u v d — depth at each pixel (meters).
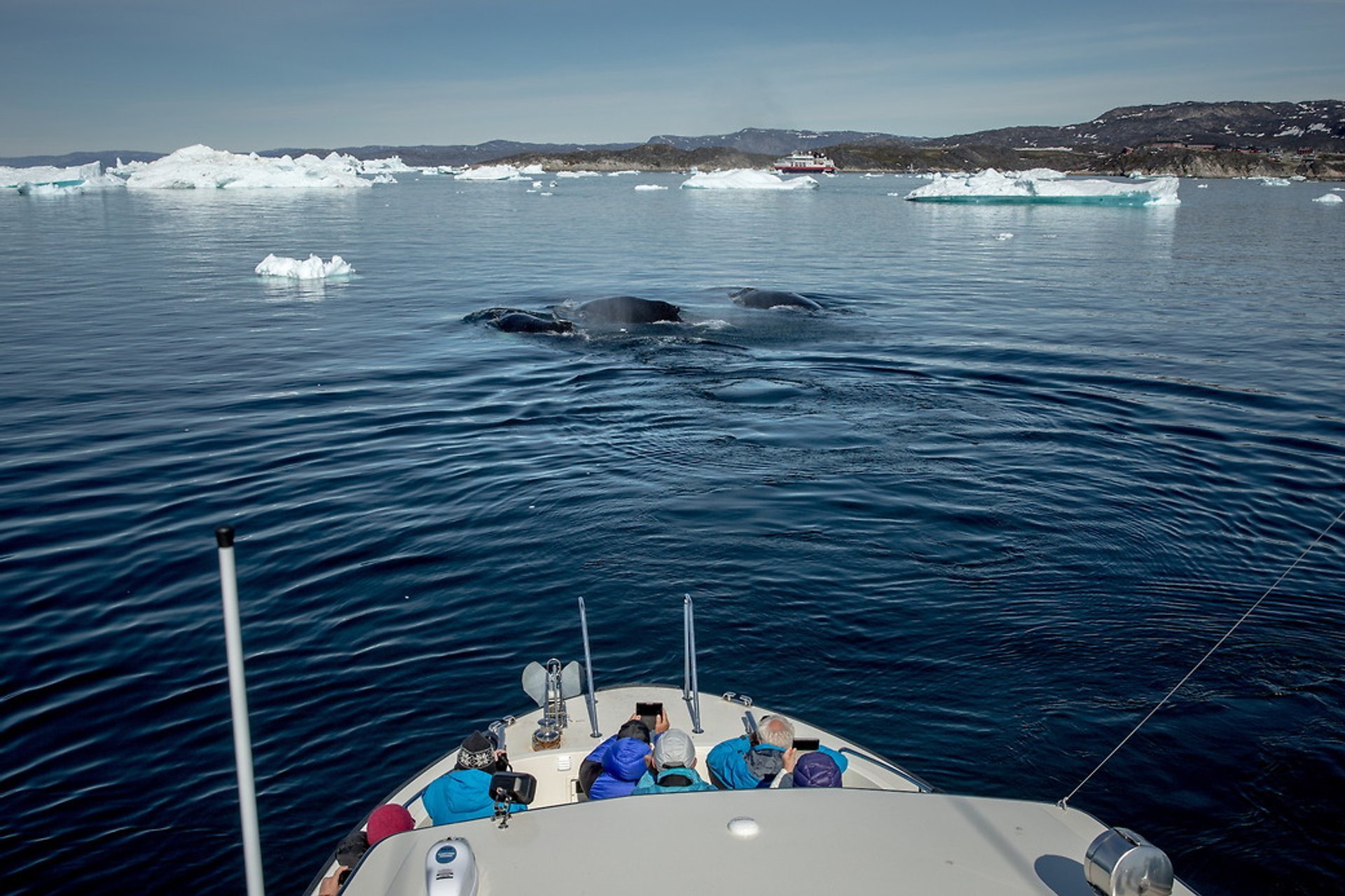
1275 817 7.75
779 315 31.48
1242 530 13.66
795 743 7.13
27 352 25.25
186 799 7.99
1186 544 13.16
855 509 14.30
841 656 10.23
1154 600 11.50
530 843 4.82
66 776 8.27
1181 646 10.44
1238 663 10.05
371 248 55.94
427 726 9.01
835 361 24.56
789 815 5.00
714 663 10.09
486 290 37.88
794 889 4.47
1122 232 68.81
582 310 30.72
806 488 15.17
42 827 7.63
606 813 5.02
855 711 9.26
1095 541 13.22
